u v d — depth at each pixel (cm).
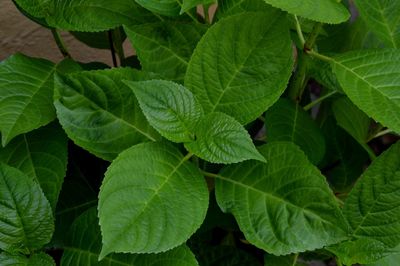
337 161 96
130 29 80
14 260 75
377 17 83
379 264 80
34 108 78
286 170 74
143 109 71
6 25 110
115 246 66
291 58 75
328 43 95
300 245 72
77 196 86
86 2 82
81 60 116
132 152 71
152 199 69
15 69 80
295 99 87
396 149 77
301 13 69
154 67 80
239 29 74
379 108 74
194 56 75
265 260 79
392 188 77
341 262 78
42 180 77
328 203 72
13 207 74
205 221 83
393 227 77
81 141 75
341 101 92
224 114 72
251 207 73
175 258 72
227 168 75
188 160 74
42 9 82
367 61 77
